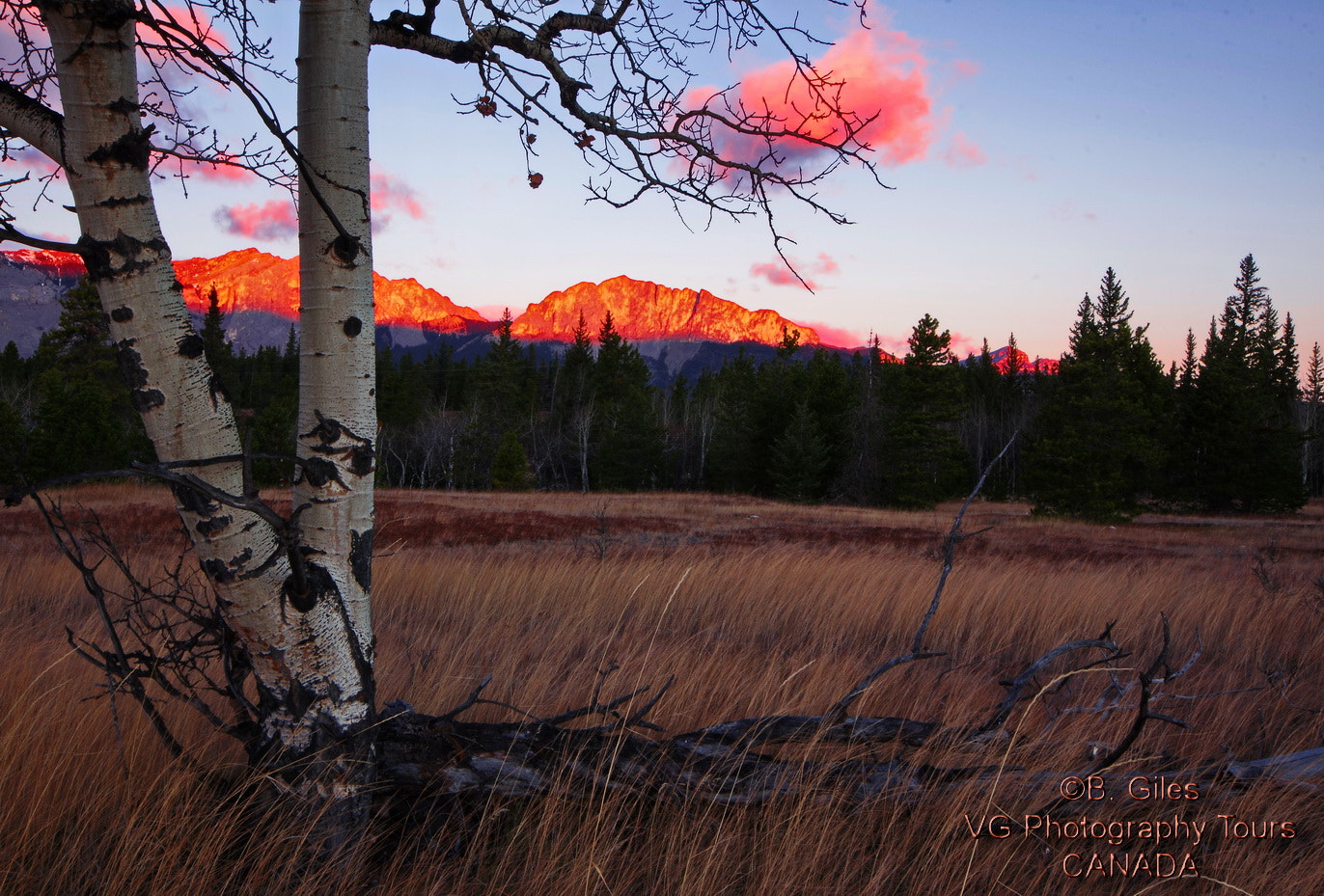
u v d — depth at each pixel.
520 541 15.23
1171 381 44.78
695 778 2.40
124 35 1.76
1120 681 4.57
